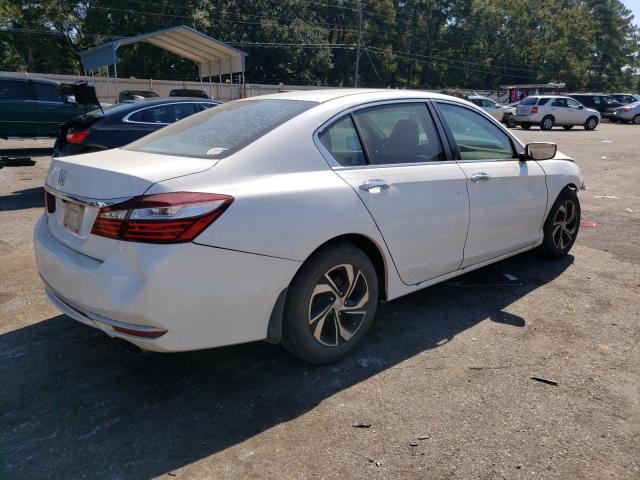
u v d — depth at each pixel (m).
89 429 2.65
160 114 8.32
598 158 14.28
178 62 45.19
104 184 2.68
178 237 2.48
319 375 3.15
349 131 3.35
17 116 13.14
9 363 3.27
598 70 86.56
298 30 48.19
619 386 3.06
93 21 42.59
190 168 2.72
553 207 4.97
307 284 2.98
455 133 4.02
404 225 3.43
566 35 71.00
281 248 2.78
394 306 4.18
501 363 3.31
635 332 3.74
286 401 2.89
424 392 2.98
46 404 2.86
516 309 4.13
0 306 4.10
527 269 5.05
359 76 60.19
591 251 5.63
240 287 2.68
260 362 3.31
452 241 3.83
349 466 2.40
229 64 23.88
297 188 2.90
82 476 2.34
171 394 2.96
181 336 2.57
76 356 3.37
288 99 3.53
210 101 9.03
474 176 3.94
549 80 70.00
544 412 2.81
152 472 2.36
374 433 2.63
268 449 2.51
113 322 2.59
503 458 2.45
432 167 3.70
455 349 3.48
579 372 3.21
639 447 2.54
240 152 2.88
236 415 2.77
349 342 3.31
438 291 4.50
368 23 59.56
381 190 3.29
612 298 4.35
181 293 2.51
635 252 5.59
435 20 65.00
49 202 3.26
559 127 30.09
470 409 2.83
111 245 2.60
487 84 70.25
